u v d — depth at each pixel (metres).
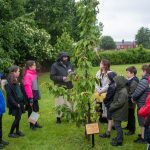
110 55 21.81
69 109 4.11
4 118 5.78
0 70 8.64
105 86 4.82
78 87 4.04
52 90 4.02
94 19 4.02
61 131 4.89
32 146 4.29
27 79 4.79
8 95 4.47
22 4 12.50
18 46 11.55
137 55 22.52
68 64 5.30
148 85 4.02
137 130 4.93
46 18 17.62
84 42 3.98
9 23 9.69
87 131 4.01
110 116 4.46
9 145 4.32
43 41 12.76
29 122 5.04
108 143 4.31
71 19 17.59
